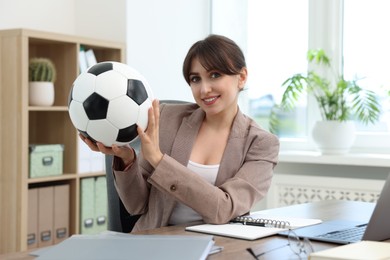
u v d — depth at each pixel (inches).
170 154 73.8
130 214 74.0
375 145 139.9
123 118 60.1
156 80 150.6
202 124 75.4
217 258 48.5
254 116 158.6
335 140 134.6
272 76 155.6
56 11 147.3
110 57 142.9
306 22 150.3
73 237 53.5
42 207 125.4
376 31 139.3
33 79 124.9
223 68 69.6
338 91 133.6
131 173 68.0
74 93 61.5
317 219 68.8
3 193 121.3
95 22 148.3
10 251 120.5
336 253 42.8
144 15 147.3
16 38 118.2
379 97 139.3
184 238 51.1
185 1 157.4
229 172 72.6
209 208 64.2
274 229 60.8
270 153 73.6
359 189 130.9
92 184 135.3
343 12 144.2
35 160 122.9
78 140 131.9
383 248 44.7
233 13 160.2
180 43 156.7
